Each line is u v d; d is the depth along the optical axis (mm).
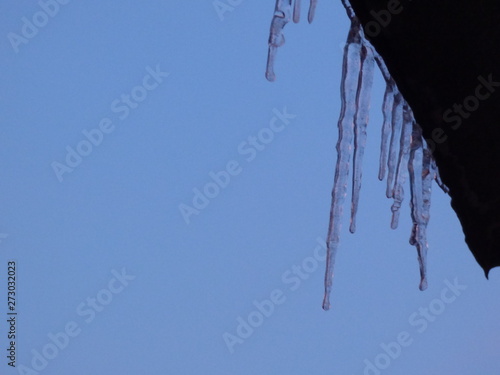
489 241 2006
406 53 1964
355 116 2309
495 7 1924
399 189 2305
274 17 2283
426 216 2211
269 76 2285
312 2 2283
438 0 1930
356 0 1964
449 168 1996
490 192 1987
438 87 1968
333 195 2404
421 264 2211
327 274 2418
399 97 2250
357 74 2268
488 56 1939
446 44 1946
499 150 1969
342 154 2342
